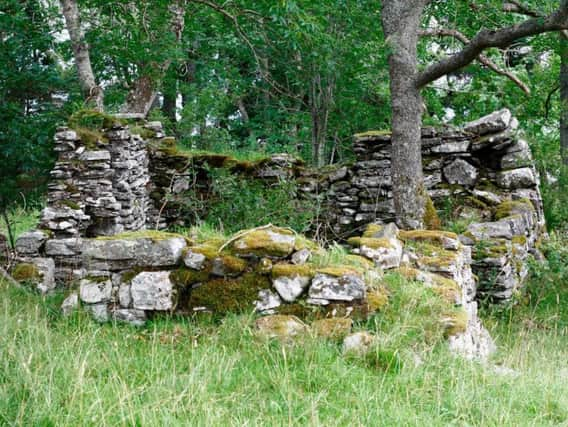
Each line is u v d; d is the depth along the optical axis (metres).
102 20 12.87
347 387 3.86
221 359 4.08
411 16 9.29
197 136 15.80
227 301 4.79
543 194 11.30
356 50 12.94
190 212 11.31
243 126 20.56
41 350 4.11
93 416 3.22
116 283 4.96
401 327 4.50
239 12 12.43
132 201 9.64
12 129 12.31
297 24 10.82
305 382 3.90
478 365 4.61
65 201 8.39
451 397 3.87
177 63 15.89
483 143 9.74
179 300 4.88
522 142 9.76
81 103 11.86
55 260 7.54
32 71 13.30
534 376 4.73
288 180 11.16
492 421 3.66
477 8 10.57
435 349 4.55
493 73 14.52
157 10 12.50
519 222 8.84
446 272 5.74
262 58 15.18
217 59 17.42
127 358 4.16
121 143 9.23
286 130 18.33
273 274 4.77
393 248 5.49
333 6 12.70
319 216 11.01
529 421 3.76
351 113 15.84
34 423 3.16
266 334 4.46
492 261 8.01
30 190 12.38
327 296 4.67
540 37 13.28
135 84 13.70
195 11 14.94
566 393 4.41
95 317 4.91
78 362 3.89
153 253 4.90
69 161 8.86
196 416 3.35
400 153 9.24
